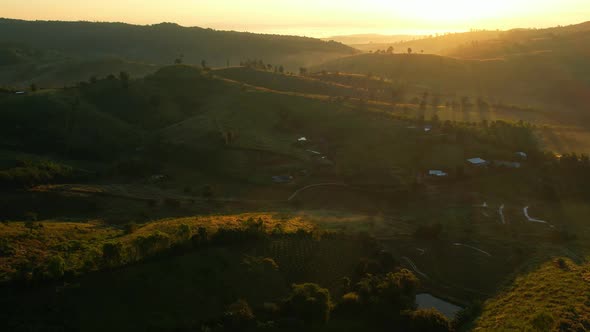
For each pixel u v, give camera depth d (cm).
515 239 9531
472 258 8731
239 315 5884
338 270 7650
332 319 6291
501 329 5931
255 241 7762
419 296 7525
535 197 11981
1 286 5475
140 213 10531
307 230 8675
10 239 6712
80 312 5459
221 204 11762
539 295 6800
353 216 10869
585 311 6097
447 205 11544
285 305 6288
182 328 5672
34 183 12038
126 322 5550
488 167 13312
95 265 6156
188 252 6956
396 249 9000
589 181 12338
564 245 9062
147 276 6247
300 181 13350
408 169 13388
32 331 5047
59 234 7475
